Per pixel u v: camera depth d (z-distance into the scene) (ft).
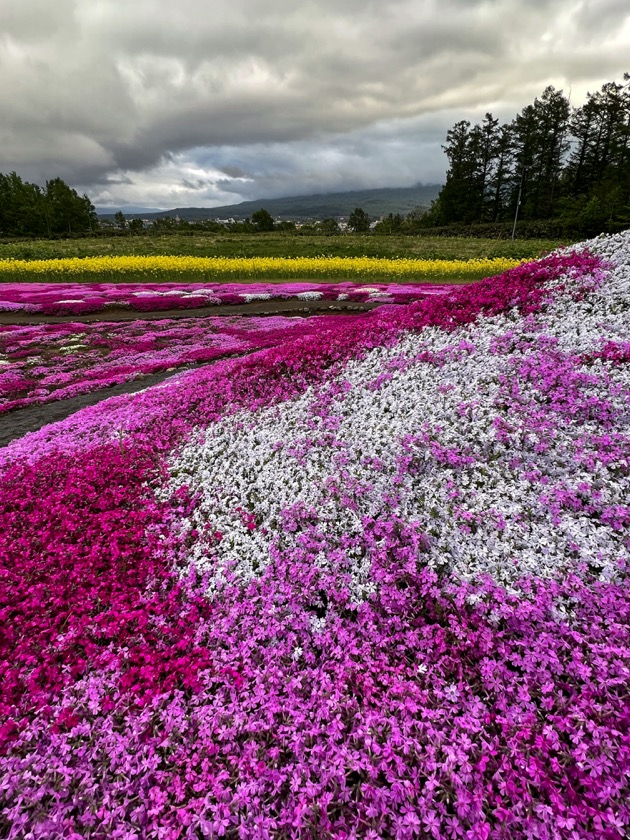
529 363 25.80
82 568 19.88
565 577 15.40
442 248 195.21
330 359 35.68
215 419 32.30
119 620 17.02
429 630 15.16
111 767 12.51
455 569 16.42
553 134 305.32
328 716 13.12
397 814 11.03
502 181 325.62
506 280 38.88
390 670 14.25
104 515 23.35
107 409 38.24
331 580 17.46
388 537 18.39
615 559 15.44
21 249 194.39
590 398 22.04
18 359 64.44
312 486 22.12
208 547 20.49
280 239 239.91
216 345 65.00
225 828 11.24
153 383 49.55
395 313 40.29
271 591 17.66
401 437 23.13
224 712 13.44
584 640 13.53
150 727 13.52
